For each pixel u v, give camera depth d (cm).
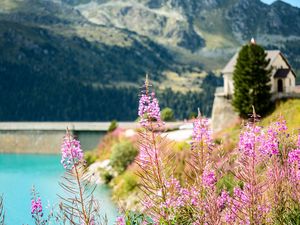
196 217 1072
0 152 13488
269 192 1147
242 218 1075
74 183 996
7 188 6112
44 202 3706
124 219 1227
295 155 1233
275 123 1360
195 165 1169
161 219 1066
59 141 13062
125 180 5125
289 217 1110
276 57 8850
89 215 1012
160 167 1078
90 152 9094
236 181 1241
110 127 10638
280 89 8725
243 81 7619
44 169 8919
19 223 3353
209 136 1170
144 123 1067
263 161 1201
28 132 13362
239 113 7800
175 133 8475
